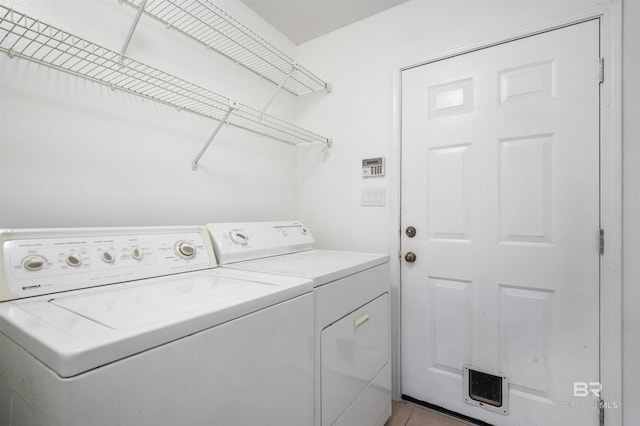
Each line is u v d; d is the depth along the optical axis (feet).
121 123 4.11
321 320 3.31
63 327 1.83
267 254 4.90
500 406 4.90
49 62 3.41
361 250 6.33
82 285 2.80
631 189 4.06
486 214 5.07
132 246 3.34
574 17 4.41
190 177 5.01
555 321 4.54
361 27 6.41
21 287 2.48
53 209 3.48
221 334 2.19
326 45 6.89
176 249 3.71
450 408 5.35
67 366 1.48
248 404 2.39
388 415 5.01
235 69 5.79
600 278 4.24
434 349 5.52
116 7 4.02
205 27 5.14
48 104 3.45
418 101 5.72
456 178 5.34
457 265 5.31
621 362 4.09
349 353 3.85
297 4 5.93
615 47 4.14
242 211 5.96
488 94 5.07
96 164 3.85
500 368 4.93
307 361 3.05
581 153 4.37
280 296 2.73
